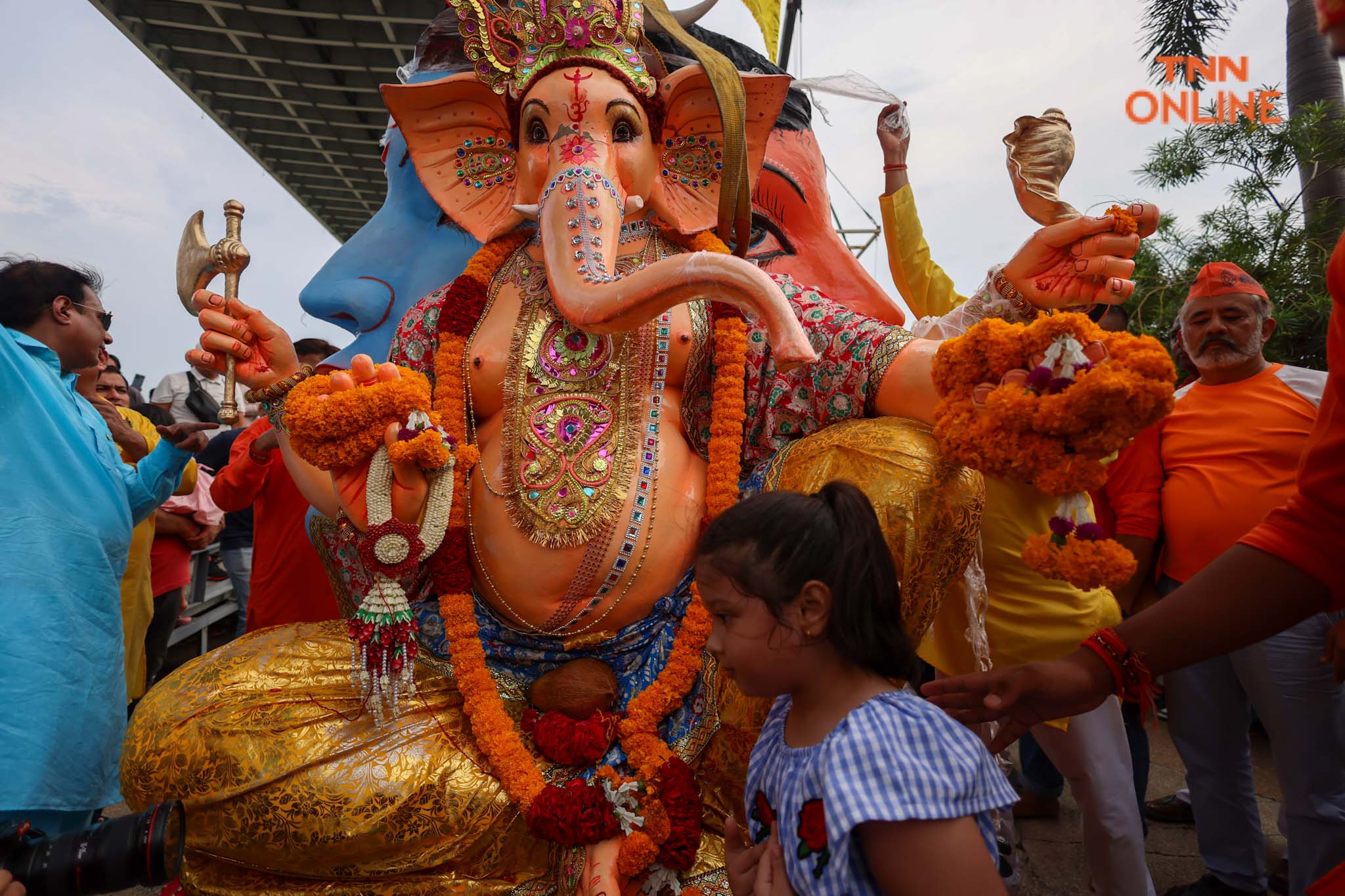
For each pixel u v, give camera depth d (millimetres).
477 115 2270
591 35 2051
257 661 1854
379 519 1692
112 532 2125
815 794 1123
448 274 3203
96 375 2875
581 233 1881
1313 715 2184
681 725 1844
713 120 2186
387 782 1725
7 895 1530
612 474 1879
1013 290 1848
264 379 1893
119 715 2156
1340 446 1237
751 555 1154
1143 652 1351
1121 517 2605
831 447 1816
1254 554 1314
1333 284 1204
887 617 1193
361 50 7852
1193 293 2572
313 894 1765
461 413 1993
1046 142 1803
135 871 1602
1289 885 2352
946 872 1022
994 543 2160
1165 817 3018
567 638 1908
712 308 2078
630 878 1718
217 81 8633
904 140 2949
